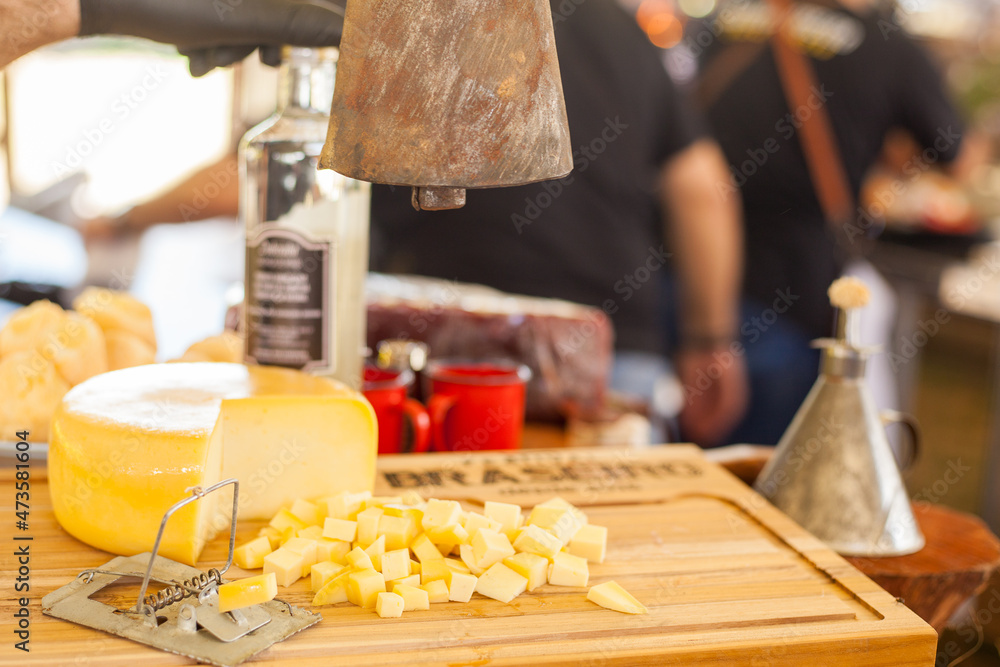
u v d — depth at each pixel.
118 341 1.04
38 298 1.68
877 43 1.90
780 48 1.90
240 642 0.65
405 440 1.13
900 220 2.84
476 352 1.30
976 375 2.51
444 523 0.80
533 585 0.76
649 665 0.67
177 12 0.85
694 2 2.21
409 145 0.61
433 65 0.60
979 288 2.44
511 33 0.61
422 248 1.63
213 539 0.85
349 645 0.66
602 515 0.95
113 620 0.67
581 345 1.31
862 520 0.91
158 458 0.78
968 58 3.48
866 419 0.94
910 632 0.72
